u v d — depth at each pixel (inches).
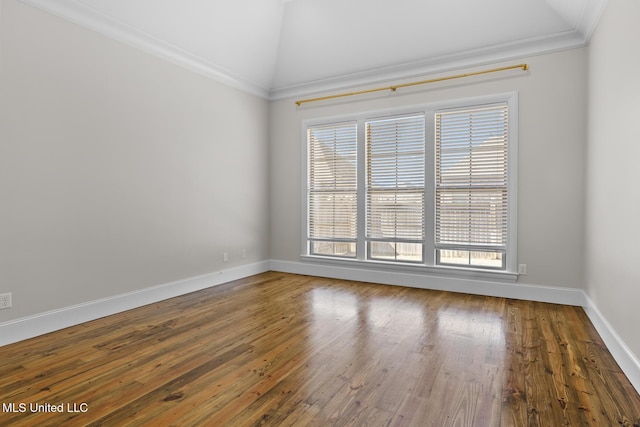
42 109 113.8
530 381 84.2
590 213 130.6
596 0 114.3
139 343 106.8
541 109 148.8
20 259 109.2
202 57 166.2
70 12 119.7
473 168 163.8
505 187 157.5
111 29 132.0
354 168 193.5
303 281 190.4
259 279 195.2
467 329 118.4
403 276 179.3
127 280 140.3
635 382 81.0
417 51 166.2
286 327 120.6
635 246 84.0
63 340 109.0
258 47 182.4
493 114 159.2
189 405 74.0
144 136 146.0
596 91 123.4
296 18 174.4
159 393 78.7
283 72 201.2
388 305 145.9
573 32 139.5
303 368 90.8
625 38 92.8
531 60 150.3
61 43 118.4
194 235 169.5
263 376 86.6
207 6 148.2
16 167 107.9
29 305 111.3
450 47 159.9
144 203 146.5
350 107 192.7
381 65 177.8
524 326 121.0
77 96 123.1
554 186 147.3
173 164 158.7
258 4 161.9
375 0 154.3
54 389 80.3
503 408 73.1
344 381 84.2
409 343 106.9
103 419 69.1
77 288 123.9
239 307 143.6
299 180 209.5
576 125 142.9
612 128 103.4
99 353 99.6
